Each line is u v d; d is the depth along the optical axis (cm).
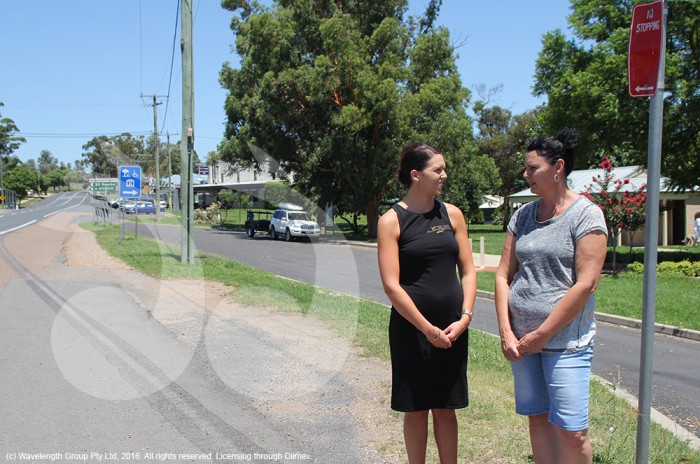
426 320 311
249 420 441
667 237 2727
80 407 468
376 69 2881
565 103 1850
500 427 423
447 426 333
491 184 4006
